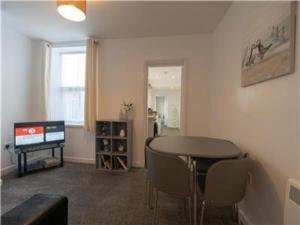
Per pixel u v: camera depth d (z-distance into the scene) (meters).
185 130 3.33
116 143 3.50
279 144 1.26
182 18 2.69
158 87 9.54
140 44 3.46
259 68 1.50
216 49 2.95
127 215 1.96
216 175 1.40
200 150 1.65
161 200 2.27
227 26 2.42
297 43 1.08
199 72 3.29
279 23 1.23
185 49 3.31
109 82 3.59
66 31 3.22
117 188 2.58
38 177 2.94
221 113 2.63
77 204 2.16
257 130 1.57
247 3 1.76
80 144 3.75
